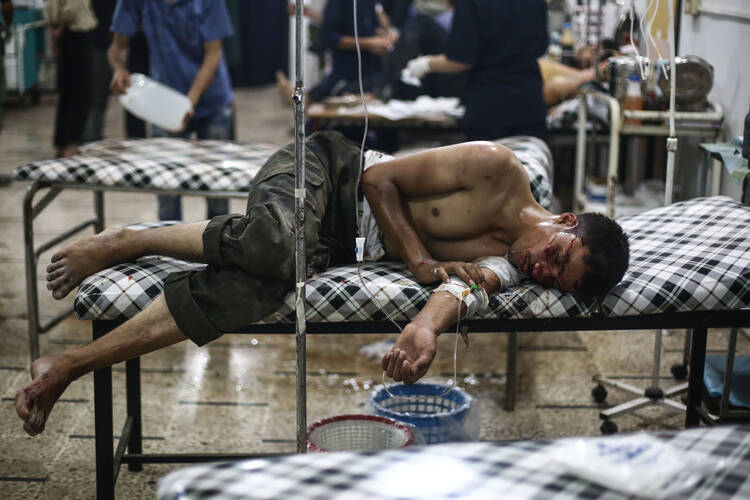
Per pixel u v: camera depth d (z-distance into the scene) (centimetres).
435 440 225
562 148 539
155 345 197
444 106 470
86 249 215
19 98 841
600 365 328
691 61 348
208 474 115
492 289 205
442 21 520
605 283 198
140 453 245
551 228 206
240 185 286
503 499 110
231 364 326
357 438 221
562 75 460
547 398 301
